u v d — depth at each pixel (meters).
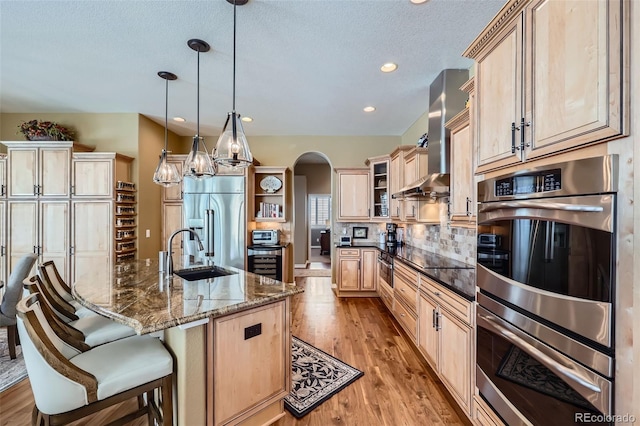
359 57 2.51
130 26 2.10
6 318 2.46
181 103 3.64
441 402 2.00
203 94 3.33
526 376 1.19
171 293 1.73
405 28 2.12
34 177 3.58
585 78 0.94
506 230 1.31
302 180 7.43
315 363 2.50
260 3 1.86
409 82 3.00
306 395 2.05
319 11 1.94
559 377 1.02
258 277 2.19
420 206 3.33
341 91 3.22
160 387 1.44
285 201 4.88
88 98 3.47
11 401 1.97
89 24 2.08
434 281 2.18
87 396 1.23
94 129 3.96
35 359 1.17
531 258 1.16
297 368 2.42
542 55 1.12
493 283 1.40
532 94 1.17
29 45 2.36
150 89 3.22
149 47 2.38
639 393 0.81
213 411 1.49
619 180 0.85
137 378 1.35
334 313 3.80
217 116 4.09
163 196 4.52
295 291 1.78
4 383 2.17
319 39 2.25
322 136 5.07
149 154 4.22
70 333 1.65
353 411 1.90
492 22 1.37
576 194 0.97
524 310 1.19
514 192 1.25
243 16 1.99
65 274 3.56
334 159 5.08
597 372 0.90
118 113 3.96
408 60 2.56
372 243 4.96
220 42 2.30
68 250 3.58
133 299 1.61
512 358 1.27
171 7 1.91
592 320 0.92
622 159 0.84
